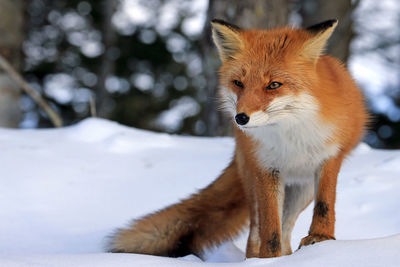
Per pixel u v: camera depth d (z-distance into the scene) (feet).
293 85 21.61
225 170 28.07
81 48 122.62
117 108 118.11
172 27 126.31
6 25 65.92
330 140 22.26
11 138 42.09
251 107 20.86
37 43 119.24
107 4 109.81
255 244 24.84
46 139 42.37
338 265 15.87
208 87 56.75
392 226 26.30
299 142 22.44
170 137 45.21
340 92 23.03
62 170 35.45
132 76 124.26
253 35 23.84
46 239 26.48
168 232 27.22
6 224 27.81
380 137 106.22
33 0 116.37
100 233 27.30
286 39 22.88
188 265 17.87
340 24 75.20
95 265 17.62
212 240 27.86
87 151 39.75
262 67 21.93
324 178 22.68
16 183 32.86
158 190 32.89
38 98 64.03
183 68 125.39
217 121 55.62
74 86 121.19
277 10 56.18
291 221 25.81
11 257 18.80
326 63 24.43
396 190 30.01
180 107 124.06
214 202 27.78
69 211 29.89
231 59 23.76
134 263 17.93
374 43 100.63
